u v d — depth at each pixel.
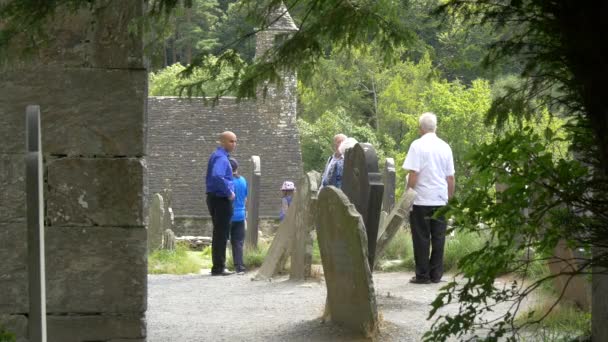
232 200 18.06
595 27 4.96
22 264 7.93
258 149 56.88
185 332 11.24
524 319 9.80
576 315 9.70
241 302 13.85
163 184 55.25
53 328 8.01
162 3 6.70
